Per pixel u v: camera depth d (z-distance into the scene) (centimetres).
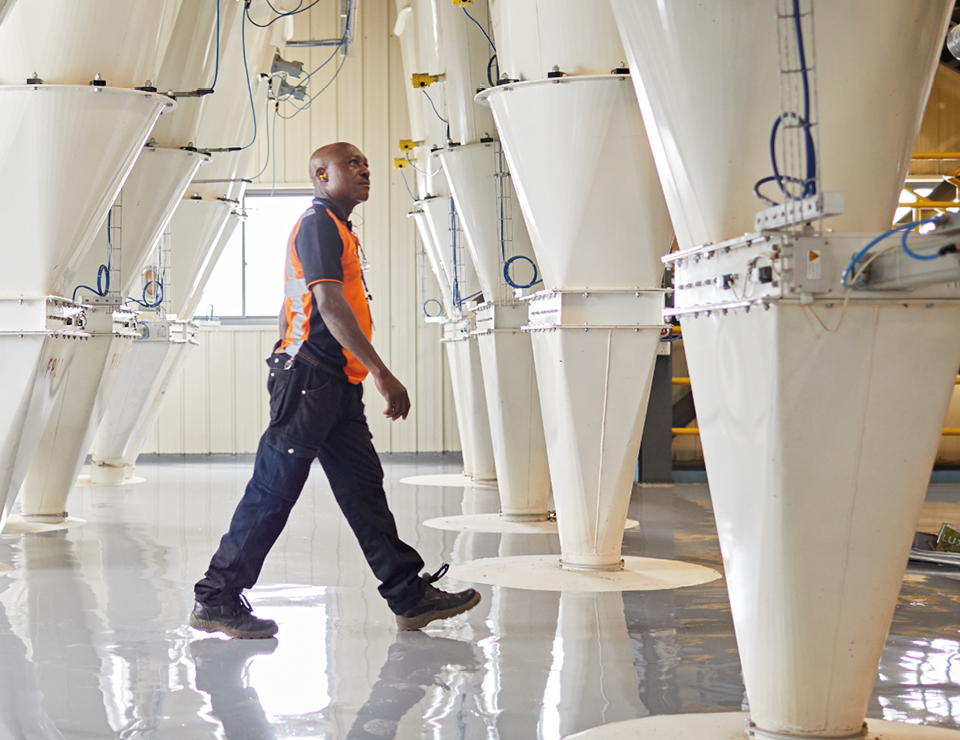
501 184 729
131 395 1020
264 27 980
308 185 1491
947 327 233
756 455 242
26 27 479
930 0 237
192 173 783
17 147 489
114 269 746
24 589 488
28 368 505
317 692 312
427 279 1495
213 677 330
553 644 378
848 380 232
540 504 764
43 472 748
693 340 270
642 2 258
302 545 631
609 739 261
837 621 244
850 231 239
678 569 546
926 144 1276
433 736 269
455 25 748
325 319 368
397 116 1496
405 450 1502
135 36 502
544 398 537
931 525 740
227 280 1497
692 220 268
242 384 1490
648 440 1084
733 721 277
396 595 397
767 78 246
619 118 475
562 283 503
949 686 325
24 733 272
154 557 589
